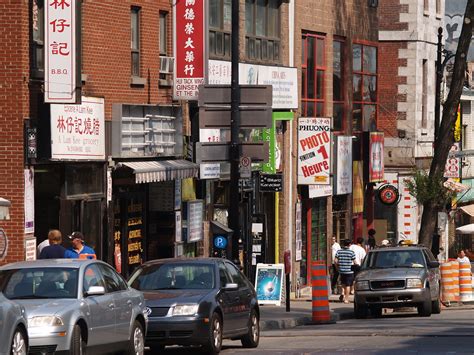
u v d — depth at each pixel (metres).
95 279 42.41
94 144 65.62
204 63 73.62
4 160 59.56
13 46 59.22
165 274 49.91
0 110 59.50
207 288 49.22
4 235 58.91
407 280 72.00
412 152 119.31
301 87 96.31
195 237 79.31
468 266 87.00
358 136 109.75
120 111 68.31
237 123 64.00
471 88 136.75
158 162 73.12
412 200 118.56
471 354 46.06
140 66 72.25
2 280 41.41
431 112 124.88
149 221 76.12
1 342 34.47
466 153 108.31
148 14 72.94
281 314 71.12
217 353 48.19
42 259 47.62
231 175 64.06
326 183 93.81
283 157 92.12
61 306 39.56
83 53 65.44
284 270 78.25
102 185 67.25
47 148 60.44
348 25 106.44
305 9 96.56
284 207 92.31
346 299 86.81
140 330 45.19
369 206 113.88
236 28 63.75
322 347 50.53
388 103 120.50
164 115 74.75
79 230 64.69
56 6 58.59
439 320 68.00
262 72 86.69
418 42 120.19
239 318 50.69
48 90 58.78
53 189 63.06
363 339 54.09
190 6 73.62
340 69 105.81
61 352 38.84
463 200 137.38
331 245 102.38
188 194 78.88
